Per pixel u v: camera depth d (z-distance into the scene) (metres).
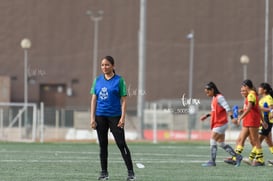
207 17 178.00
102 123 32.69
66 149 66.06
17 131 104.75
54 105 182.25
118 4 182.00
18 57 182.38
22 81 182.12
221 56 177.38
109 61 32.41
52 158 50.84
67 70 183.12
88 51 182.88
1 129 104.94
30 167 41.81
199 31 178.25
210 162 44.78
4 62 182.38
